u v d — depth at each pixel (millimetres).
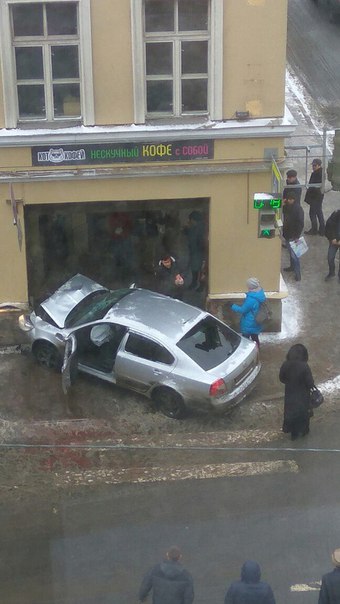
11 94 13656
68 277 16016
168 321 13281
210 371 12688
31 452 12344
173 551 8758
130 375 13258
